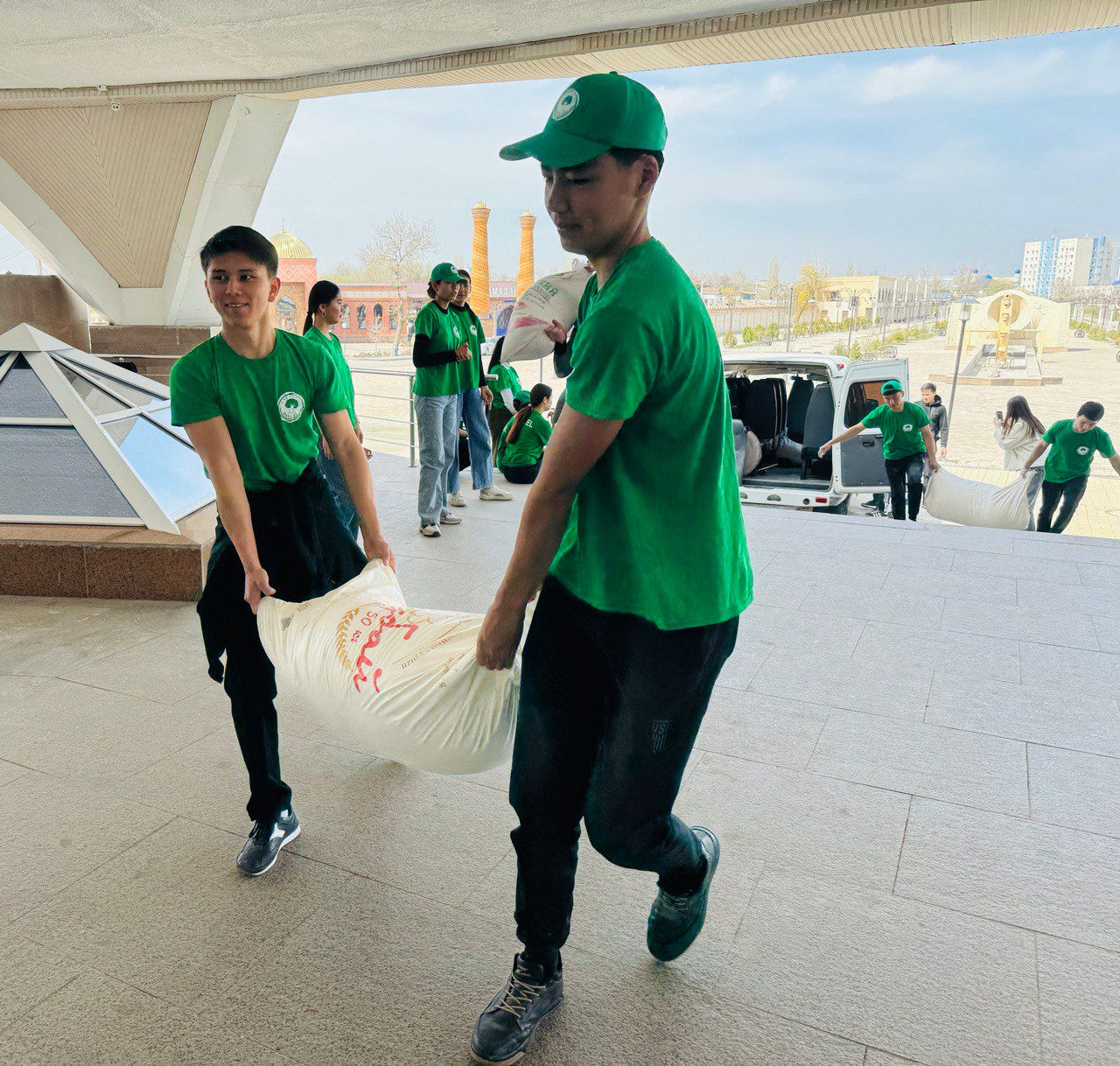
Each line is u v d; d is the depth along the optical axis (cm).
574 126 141
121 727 323
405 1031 187
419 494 598
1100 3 543
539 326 180
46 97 1003
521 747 175
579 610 165
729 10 627
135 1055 180
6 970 203
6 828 260
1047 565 534
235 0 656
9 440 500
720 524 163
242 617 236
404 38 751
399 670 193
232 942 213
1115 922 223
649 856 181
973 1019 191
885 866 245
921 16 592
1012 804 277
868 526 634
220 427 223
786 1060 180
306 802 278
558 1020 190
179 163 1078
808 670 379
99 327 1228
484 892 234
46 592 464
